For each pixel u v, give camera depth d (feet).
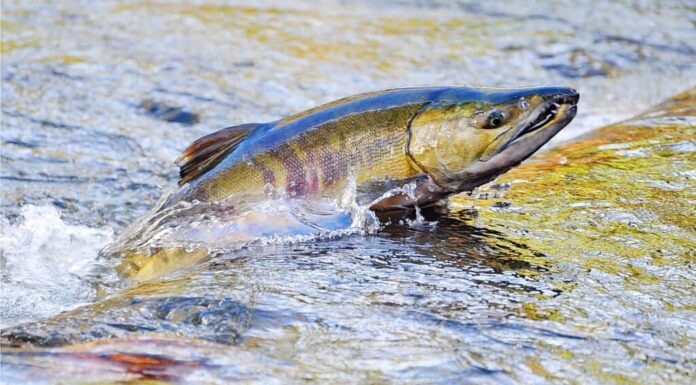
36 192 52.80
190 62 76.18
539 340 27.96
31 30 82.07
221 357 26.94
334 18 92.94
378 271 33.83
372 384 25.45
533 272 33.42
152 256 38.93
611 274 33.12
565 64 81.10
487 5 99.25
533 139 37.91
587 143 51.44
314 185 38.83
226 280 33.17
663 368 26.45
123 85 70.38
